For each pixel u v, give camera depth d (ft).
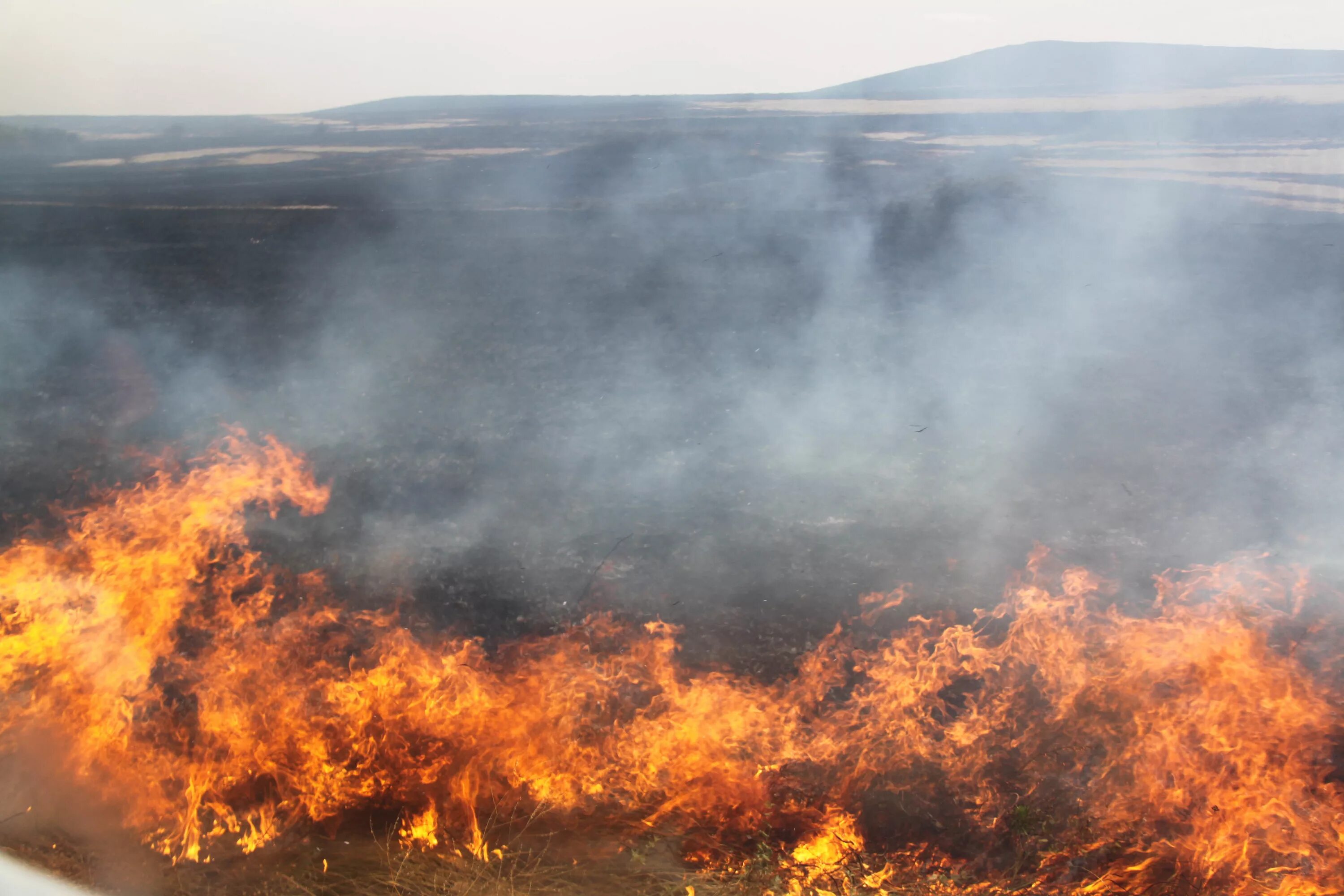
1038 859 9.28
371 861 9.61
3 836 9.87
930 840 9.63
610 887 9.17
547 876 9.34
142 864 9.64
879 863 9.43
